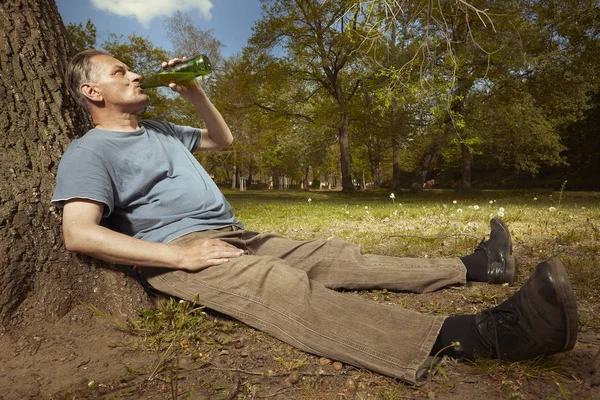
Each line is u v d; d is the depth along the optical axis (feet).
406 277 7.81
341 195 83.76
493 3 56.49
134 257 5.96
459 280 7.97
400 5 17.87
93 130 6.74
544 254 11.72
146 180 6.72
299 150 122.93
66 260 6.46
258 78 85.46
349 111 91.86
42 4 7.50
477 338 5.16
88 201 6.00
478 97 66.95
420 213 26.99
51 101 7.09
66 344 5.82
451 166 167.02
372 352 5.09
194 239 6.66
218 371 5.25
